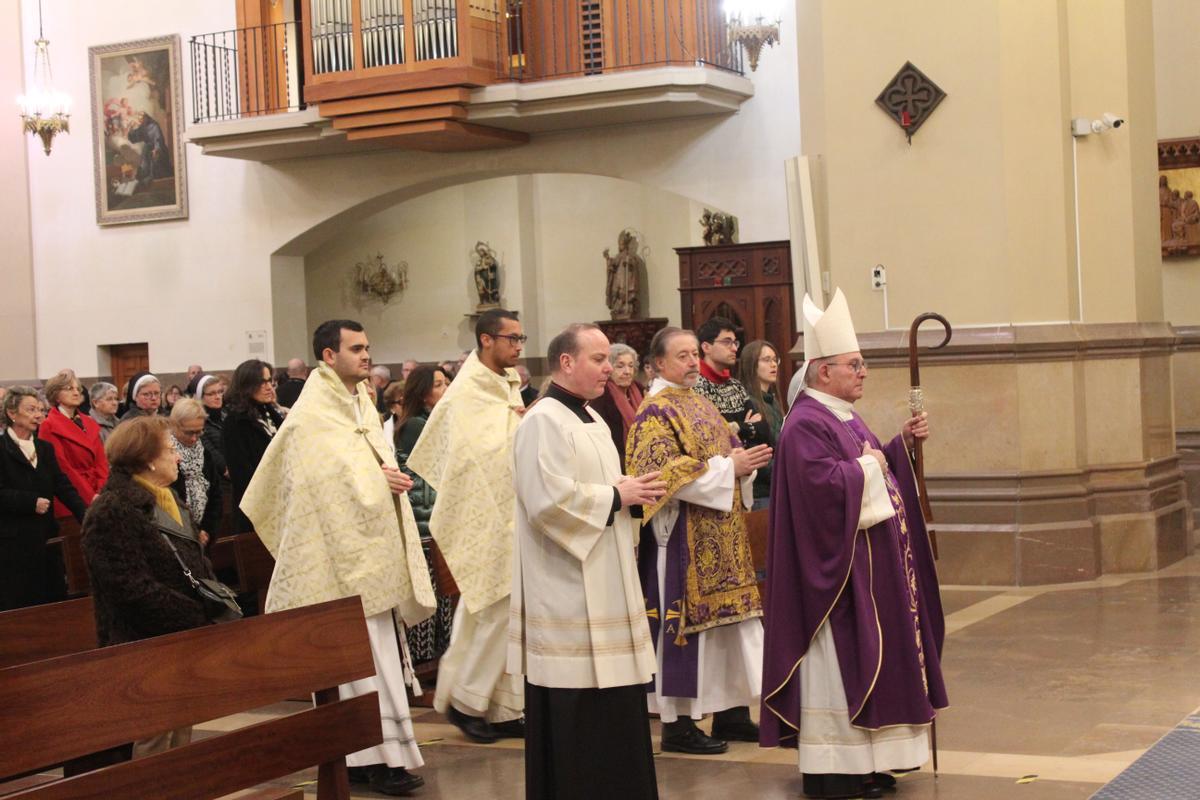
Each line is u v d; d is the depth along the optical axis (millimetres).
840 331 4945
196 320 17500
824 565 4703
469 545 5750
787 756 5371
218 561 6805
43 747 3248
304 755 3879
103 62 17906
